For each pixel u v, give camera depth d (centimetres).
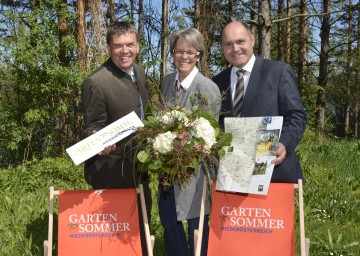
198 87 355
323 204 600
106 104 356
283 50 2272
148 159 319
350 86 2873
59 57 1167
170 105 355
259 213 331
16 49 1088
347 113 2967
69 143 1212
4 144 1191
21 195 661
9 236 489
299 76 2127
